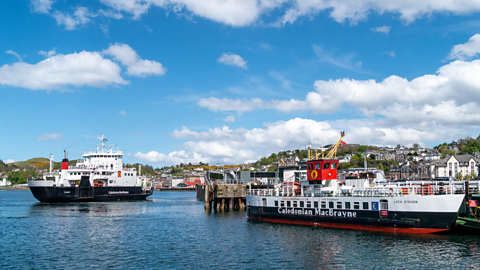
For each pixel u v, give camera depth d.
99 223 67.44
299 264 37.31
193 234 54.97
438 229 43.44
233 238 50.97
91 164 119.56
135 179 126.38
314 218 55.06
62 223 67.44
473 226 45.06
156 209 95.38
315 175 57.88
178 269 36.41
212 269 36.28
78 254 42.78
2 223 67.00
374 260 37.59
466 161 171.25
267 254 41.34
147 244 48.00
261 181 141.25
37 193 108.06
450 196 42.69
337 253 40.41
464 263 36.00
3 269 36.72
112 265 38.06
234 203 98.56
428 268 34.88
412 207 45.19
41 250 44.84
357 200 50.09
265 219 62.75
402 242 43.62
